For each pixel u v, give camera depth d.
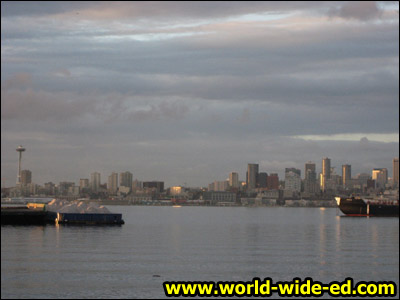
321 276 128.62
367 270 136.25
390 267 140.38
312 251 171.50
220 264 141.12
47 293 108.00
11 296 105.81
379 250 175.50
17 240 184.75
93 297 105.38
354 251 172.12
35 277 120.94
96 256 150.25
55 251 158.38
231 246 184.38
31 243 176.75
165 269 132.12
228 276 126.25
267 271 132.88
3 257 146.50
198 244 190.00
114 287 112.69
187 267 135.50
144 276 123.50
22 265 134.38
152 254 156.75
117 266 134.50
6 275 122.50
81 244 176.50
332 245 190.50
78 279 119.19
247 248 178.12
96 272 126.69
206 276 125.75
